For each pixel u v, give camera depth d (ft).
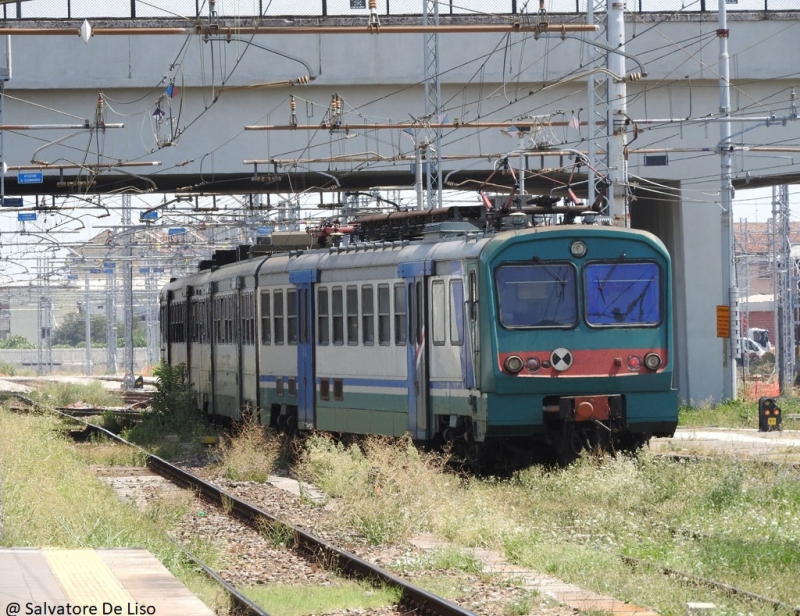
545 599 77.36
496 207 144.46
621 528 101.04
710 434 195.42
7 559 79.41
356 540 105.91
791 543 91.50
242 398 195.83
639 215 295.28
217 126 249.96
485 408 128.06
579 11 245.65
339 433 164.45
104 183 280.10
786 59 254.88
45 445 169.48
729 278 226.99
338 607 79.77
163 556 89.04
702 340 261.85
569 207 144.05
